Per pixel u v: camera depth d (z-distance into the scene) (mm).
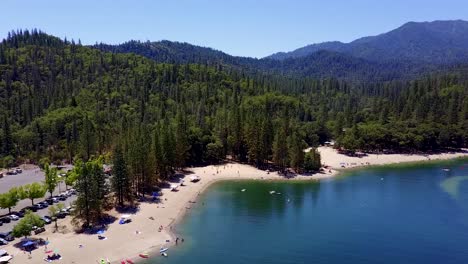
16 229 100812
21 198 129375
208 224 126250
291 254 104312
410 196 160875
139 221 124375
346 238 115938
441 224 127625
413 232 120562
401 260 101500
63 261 94250
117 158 135000
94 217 121438
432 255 104562
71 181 155125
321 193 165875
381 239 115125
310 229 122750
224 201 152750
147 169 152000
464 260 101688
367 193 166000
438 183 182750
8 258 92188
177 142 189125
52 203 138125
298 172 199500
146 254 101250
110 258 97625
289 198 158125
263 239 114500
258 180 186125
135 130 192750
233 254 103500
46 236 108688
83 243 105250
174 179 179250
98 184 123000
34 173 193750
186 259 99688
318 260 101125
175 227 122500
